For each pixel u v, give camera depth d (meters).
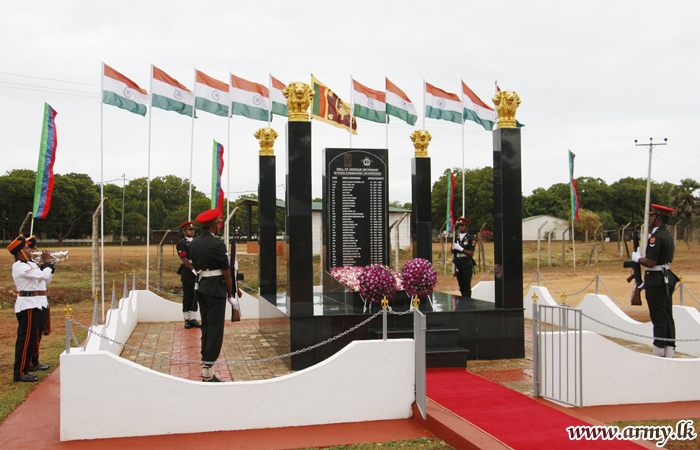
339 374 5.23
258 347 8.90
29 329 6.79
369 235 10.05
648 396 6.02
